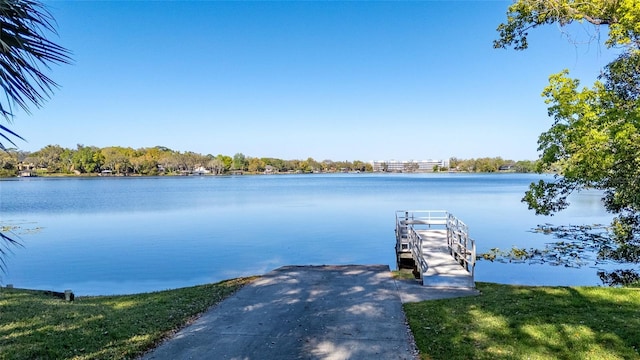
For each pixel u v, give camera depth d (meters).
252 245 19.69
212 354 5.75
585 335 6.08
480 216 30.22
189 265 15.66
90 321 6.80
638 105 8.38
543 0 9.67
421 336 6.36
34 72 2.70
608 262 14.81
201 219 29.41
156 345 6.08
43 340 5.84
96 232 23.44
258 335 6.48
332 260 16.47
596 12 8.90
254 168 163.88
